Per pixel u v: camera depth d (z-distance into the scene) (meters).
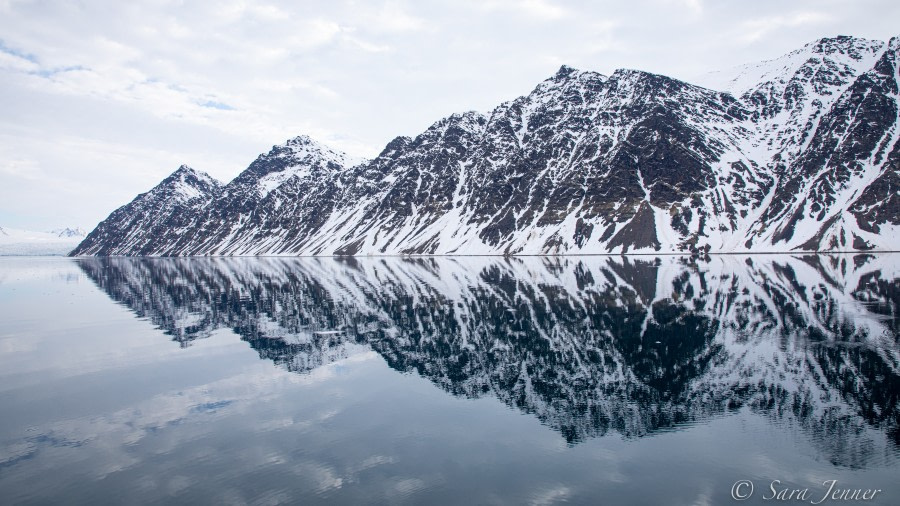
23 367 45.62
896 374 35.78
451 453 26.11
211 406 34.25
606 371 39.44
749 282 88.56
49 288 123.88
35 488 23.42
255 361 46.03
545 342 49.59
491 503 21.11
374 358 45.81
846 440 26.27
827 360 39.56
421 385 37.59
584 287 90.69
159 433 29.73
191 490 22.92
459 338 52.88
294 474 24.22
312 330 59.94
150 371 43.50
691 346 45.56
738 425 28.53
